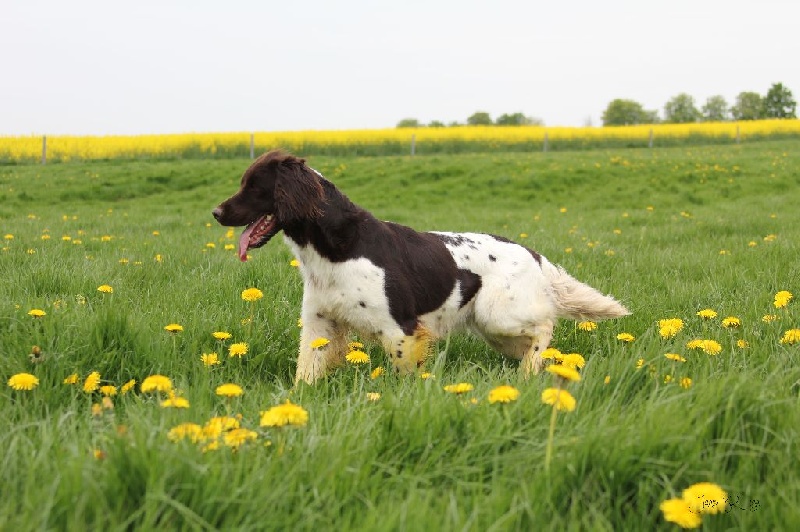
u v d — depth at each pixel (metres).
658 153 29.62
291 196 3.89
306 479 2.04
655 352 3.39
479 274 4.39
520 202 19.53
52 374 3.28
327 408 2.79
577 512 1.93
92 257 7.57
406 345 4.02
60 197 20.69
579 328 4.85
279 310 4.96
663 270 7.19
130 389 3.33
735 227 11.32
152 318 4.34
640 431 2.21
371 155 34.28
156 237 10.58
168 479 1.91
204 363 3.55
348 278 3.94
